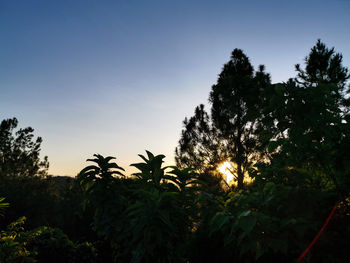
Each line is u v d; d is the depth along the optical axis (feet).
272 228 5.14
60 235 14.78
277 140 7.45
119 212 9.82
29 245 13.60
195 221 8.71
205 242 6.72
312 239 5.28
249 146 43.98
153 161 9.63
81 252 14.21
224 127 50.03
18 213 33.09
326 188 7.07
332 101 6.29
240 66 55.16
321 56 48.34
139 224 7.79
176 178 9.66
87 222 22.16
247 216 5.31
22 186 43.45
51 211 32.37
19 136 85.51
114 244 10.36
